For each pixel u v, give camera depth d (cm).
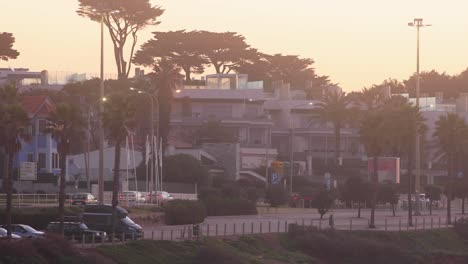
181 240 18762
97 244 17212
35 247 15238
